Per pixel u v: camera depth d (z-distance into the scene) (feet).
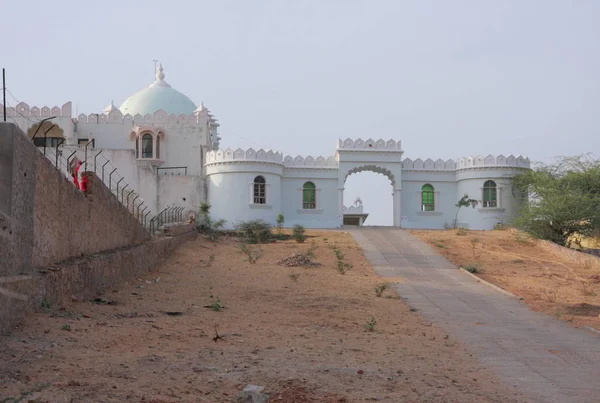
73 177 60.49
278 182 144.97
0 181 33.88
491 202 148.66
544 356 37.35
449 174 154.10
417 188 152.97
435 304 60.80
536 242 120.16
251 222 130.31
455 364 33.83
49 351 27.94
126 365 26.86
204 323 41.01
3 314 30.32
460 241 120.67
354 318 48.78
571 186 123.44
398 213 148.77
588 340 43.45
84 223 51.75
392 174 148.66
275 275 76.33
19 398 20.83
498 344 41.22
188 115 155.63
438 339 42.04
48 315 35.78
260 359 30.45
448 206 153.38
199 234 126.82
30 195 37.50
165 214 129.39
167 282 63.57
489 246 116.26
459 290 71.97
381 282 75.82
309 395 24.45
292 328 41.98
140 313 42.55
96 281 49.24
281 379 26.50
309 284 69.77
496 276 85.76
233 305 51.29
